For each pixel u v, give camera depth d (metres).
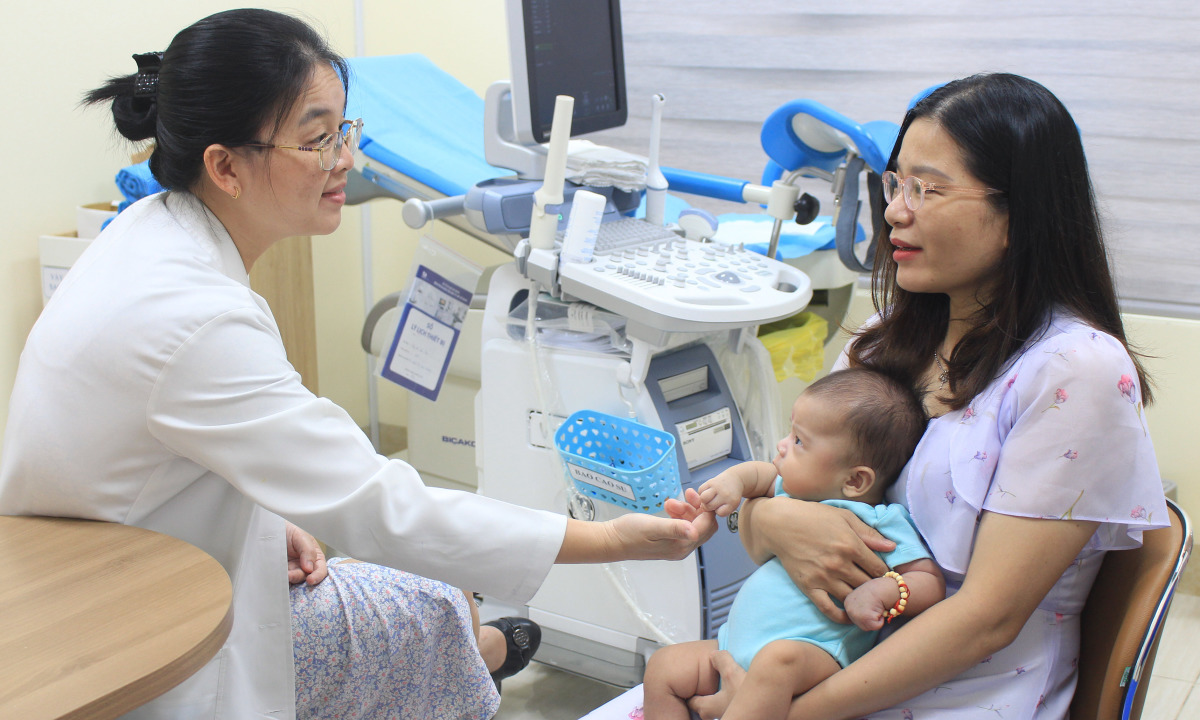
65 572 0.83
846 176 1.65
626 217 1.82
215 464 0.94
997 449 0.91
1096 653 0.94
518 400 1.66
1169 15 2.07
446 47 2.69
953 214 0.93
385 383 2.99
